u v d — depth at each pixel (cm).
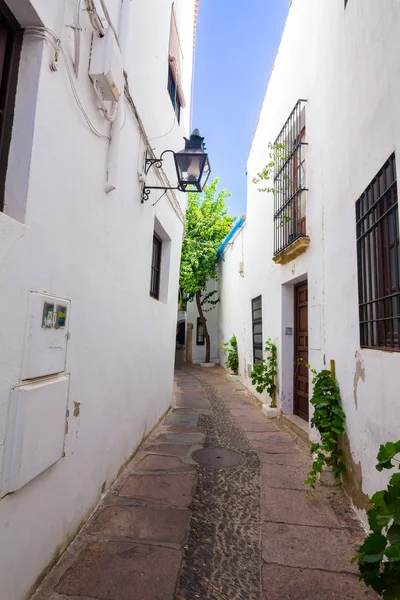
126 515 284
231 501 320
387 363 238
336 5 380
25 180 181
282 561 239
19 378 177
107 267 304
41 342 197
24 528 185
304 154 529
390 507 170
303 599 205
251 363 896
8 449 170
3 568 167
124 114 329
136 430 422
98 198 280
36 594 195
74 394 243
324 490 343
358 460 298
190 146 429
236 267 1161
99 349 289
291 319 614
